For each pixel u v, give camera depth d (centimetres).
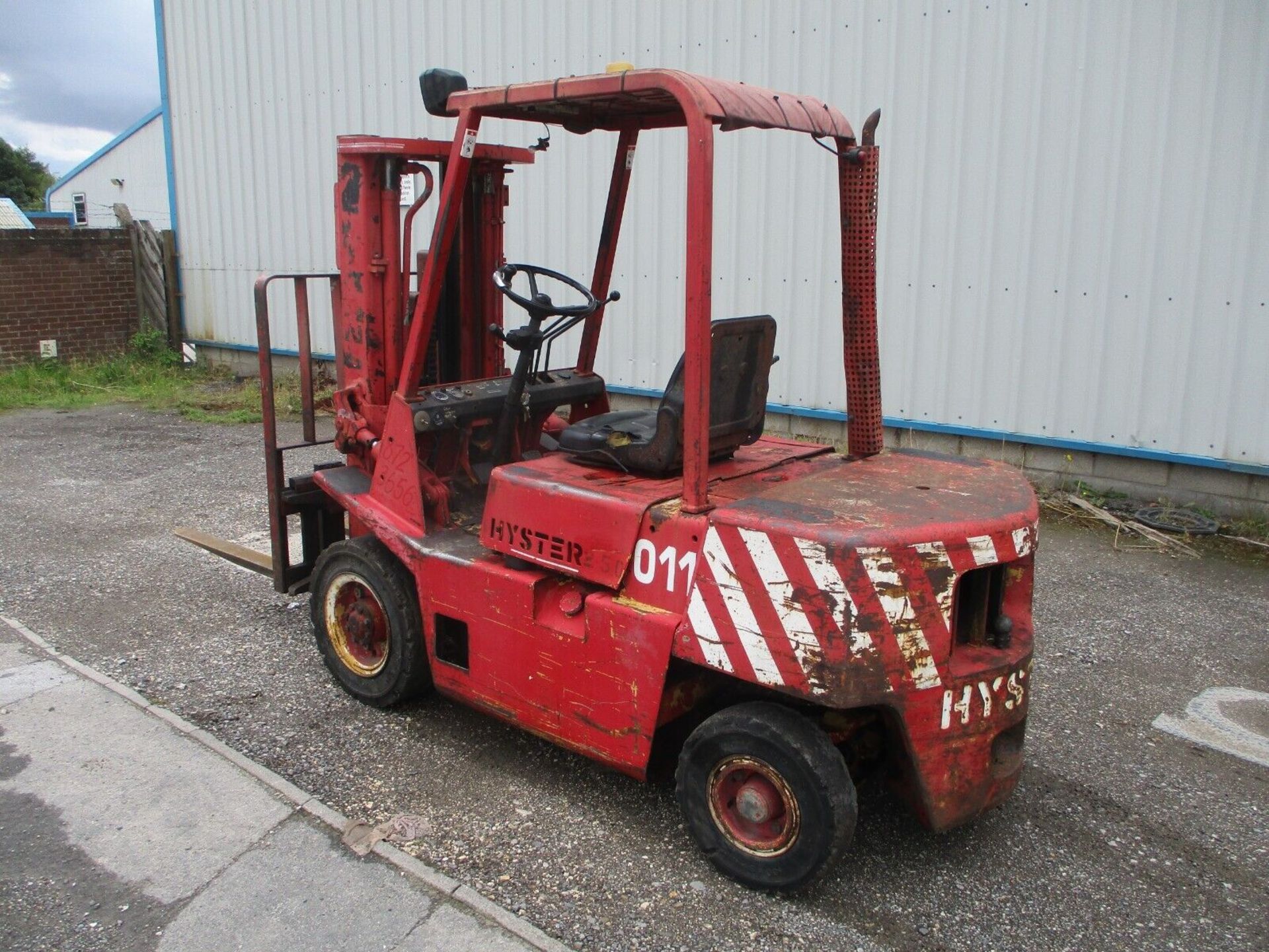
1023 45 633
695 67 764
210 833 312
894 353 719
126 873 293
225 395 1062
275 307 1132
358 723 385
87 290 1180
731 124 278
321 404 996
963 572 275
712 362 312
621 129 394
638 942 271
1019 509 294
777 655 273
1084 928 284
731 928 278
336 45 991
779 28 720
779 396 773
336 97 1007
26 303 1130
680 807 307
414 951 264
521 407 393
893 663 267
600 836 319
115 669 422
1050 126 634
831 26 698
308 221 1067
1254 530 613
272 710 393
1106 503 656
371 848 306
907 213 695
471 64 895
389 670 383
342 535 484
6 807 321
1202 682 434
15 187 4659
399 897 285
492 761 361
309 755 361
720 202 769
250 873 294
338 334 412
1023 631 312
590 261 851
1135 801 348
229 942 266
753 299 770
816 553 265
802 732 279
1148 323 627
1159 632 484
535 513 324
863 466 341
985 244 670
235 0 1070
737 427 334
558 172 852
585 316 382
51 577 528
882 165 698
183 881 290
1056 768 368
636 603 303
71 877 290
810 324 746
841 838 276
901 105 682
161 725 374
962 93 659
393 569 381
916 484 316
